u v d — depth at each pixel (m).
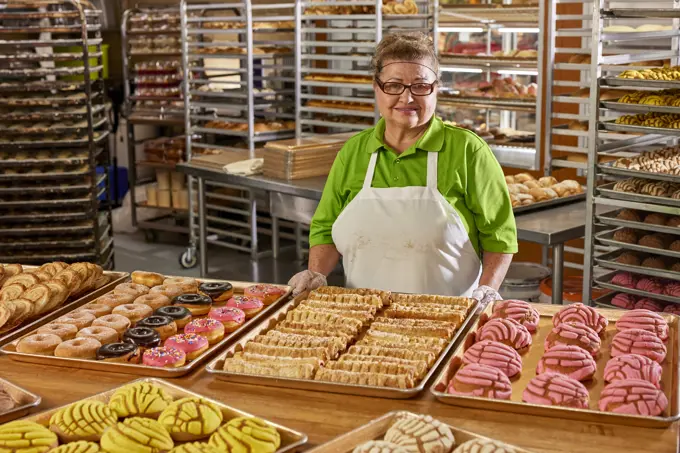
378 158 2.76
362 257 2.80
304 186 4.62
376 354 1.97
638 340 1.99
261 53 6.63
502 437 1.60
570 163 5.04
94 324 2.20
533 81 6.43
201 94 6.71
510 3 5.72
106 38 8.51
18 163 5.51
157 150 7.37
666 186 3.62
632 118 3.69
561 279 3.84
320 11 6.39
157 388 1.75
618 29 4.93
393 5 5.95
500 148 5.78
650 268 3.67
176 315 2.23
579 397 1.71
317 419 1.69
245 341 2.07
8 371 1.97
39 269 2.69
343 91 6.93
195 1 7.87
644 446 1.55
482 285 2.56
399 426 1.57
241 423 1.59
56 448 1.54
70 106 5.67
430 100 2.60
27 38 6.53
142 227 7.37
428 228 2.69
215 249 7.18
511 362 1.91
